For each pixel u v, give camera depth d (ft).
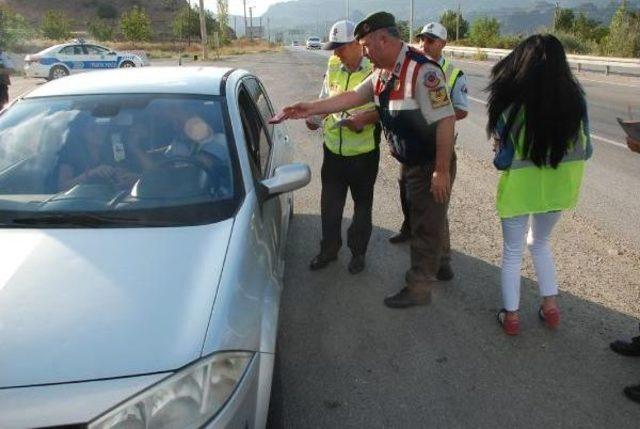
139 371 6.09
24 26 131.34
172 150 9.82
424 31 14.15
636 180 23.68
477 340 11.98
